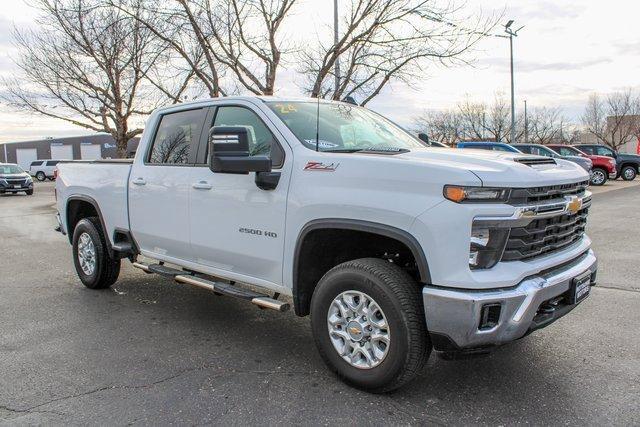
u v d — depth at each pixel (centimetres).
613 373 379
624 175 2866
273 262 397
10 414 327
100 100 1595
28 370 392
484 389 356
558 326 474
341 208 346
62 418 322
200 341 452
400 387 351
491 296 302
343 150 396
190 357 416
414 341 322
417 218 313
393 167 329
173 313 530
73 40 1510
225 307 550
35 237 1071
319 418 320
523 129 4841
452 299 303
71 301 575
